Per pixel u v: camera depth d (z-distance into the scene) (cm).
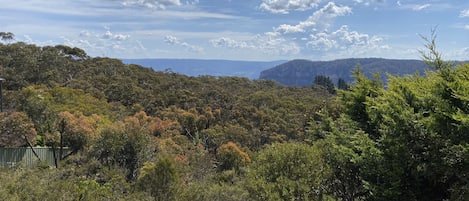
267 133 3841
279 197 659
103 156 1819
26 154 2119
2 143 2131
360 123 725
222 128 3866
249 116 4388
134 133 1877
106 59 6275
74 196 889
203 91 5384
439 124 510
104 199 985
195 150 2934
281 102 4966
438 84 540
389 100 624
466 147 464
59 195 837
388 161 562
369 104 668
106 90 4819
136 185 1288
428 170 525
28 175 930
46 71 4925
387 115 588
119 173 1502
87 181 1047
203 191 1342
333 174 689
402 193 559
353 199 676
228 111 4588
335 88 849
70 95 3684
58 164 1803
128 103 4675
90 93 4391
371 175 595
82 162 1777
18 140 2172
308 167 705
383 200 560
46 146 2241
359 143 637
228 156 2692
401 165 547
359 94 733
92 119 2483
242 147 3409
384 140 572
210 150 3341
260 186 689
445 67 545
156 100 4619
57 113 2470
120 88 4856
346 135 696
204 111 4416
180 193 1276
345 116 754
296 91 6738
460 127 472
